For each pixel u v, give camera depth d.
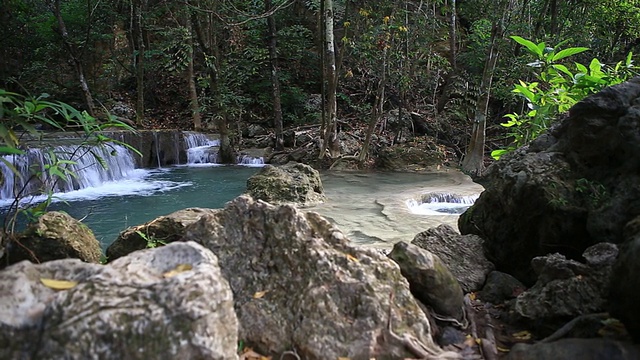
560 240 2.99
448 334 2.43
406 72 11.88
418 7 12.28
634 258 1.89
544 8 12.38
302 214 2.40
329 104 11.72
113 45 15.87
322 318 2.05
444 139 14.02
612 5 12.27
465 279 3.26
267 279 2.26
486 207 3.70
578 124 3.02
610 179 2.85
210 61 12.23
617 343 1.97
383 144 13.11
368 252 2.30
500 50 11.37
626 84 2.90
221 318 1.54
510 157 3.83
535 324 2.55
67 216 3.53
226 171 11.76
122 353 1.38
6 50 14.54
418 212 7.61
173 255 1.70
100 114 13.62
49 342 1.35
